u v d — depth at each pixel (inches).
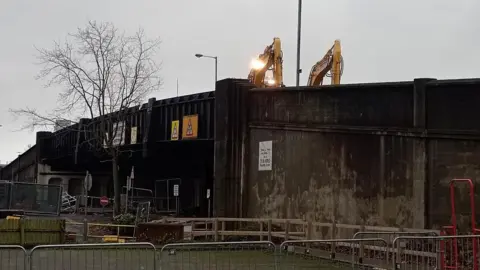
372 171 742.5
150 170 2181.3
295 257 502.6
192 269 419.5
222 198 938.1
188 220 849.5
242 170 942.4
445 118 673.0
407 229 619.8
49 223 764.6
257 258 435.8
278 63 1398.9
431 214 671.1
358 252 530.3
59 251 459.2
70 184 2440.9
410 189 697.0
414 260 493.4
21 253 468.4
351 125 775.1
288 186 864.3
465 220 644.1
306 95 847.1
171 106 1293.1
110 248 425.7
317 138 823.7
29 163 2625.5
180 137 1250.0
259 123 924.0
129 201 1705.2
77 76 1316.4
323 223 734.5
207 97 1174.3
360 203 751.7
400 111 719.7
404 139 709.9
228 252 429.4
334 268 506.6
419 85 693.9
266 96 919.0
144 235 783.7
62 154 1983.3
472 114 654.5
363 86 755.4
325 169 805.9
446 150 669.3
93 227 936.9
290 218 851.4
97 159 1827.0
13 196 1067.9
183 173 2137.1
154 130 1343.5
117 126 1318.9
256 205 919.7
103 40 1387.8
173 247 410.6
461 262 493.7
